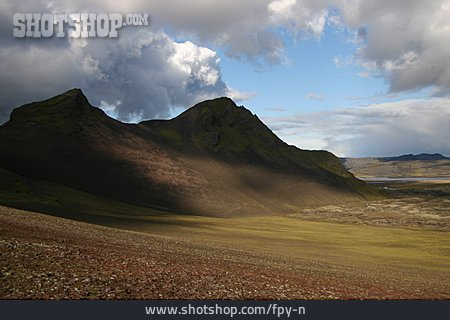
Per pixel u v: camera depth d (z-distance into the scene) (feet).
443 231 459.32
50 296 67.97
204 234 287.48
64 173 627.05
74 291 71.87
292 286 101.40
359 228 485.15
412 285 136.87
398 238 378.94
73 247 106.63
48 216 187.01
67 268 84.07
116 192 634.43
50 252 93.97
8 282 70.49
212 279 95.61
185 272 98.89
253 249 215.10
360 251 277.03
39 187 448.65
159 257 118.21
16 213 166.40
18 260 82.74
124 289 77.36
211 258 137.59
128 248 127.65
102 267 90.02
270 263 150.41
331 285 112.37
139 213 444.96
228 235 303.07
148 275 89.76
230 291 86.69
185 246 171.12
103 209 404.36
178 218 449.06
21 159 622.95
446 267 220.64
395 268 197.36
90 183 630.33
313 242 317.01
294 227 473.67
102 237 148.36
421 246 320.50
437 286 142.92
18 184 400.26
